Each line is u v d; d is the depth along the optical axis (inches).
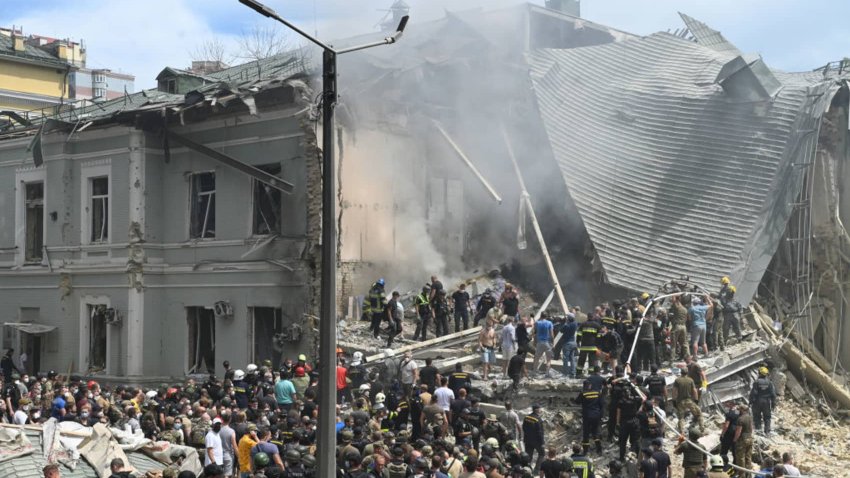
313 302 1094.4
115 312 1243.2
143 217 1232.2
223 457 701.3
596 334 936.9
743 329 1081.4
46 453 594.9
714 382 963.3
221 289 1184.2
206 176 1225.4
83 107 1494.8
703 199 1195.3
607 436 862.5
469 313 1164.5
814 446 943.7
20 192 1381.6
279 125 1130.0
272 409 829.2
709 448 842.2
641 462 714.2
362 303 1144.8
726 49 1451.8
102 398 867.4
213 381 932.0
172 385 1219.2
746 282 1119.6
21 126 1487.5
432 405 805.2
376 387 897.5
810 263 1161.4
